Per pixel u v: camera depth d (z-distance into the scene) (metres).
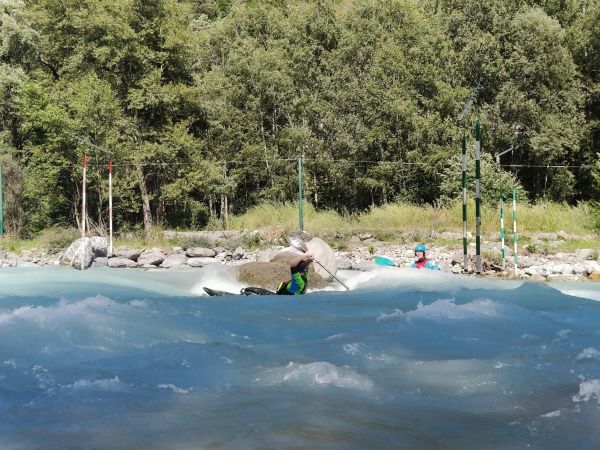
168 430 5.17
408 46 37.09
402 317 9.52
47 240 25.59
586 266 19.30
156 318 9.39
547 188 37.75
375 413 5.55
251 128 35.56
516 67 35.53
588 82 38.12
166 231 30.58
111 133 31.88
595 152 37.78
